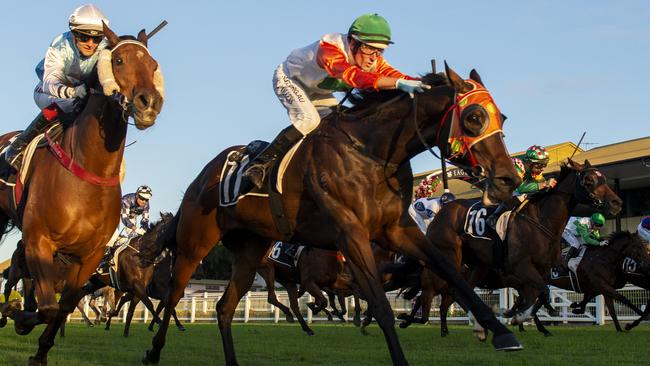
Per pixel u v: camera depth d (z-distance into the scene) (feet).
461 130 13.20
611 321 45.68
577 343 25.85
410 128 14.03
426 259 14.34
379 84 14.14
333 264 38.11
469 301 13.78
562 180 25.64
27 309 18.47
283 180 15.28
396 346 12.76
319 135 14.98
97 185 14.90
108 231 15.40
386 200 14.25
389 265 27.71
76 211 14.70
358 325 40.83
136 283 37.27
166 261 39.70
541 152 25.59
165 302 18.12
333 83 15.70
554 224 25.26
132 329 43.68
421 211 34.35
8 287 22.47
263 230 16.25
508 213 25.71
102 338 31.76
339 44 15.12
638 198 71.00
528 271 25.08
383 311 13.09
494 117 13.20
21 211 15.60
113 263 37.81
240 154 16.96
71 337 32.40
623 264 35.94
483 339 18.69
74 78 16.22
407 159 14.33
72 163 14.74
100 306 66.80
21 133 15.88
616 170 60.80
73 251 15.23
